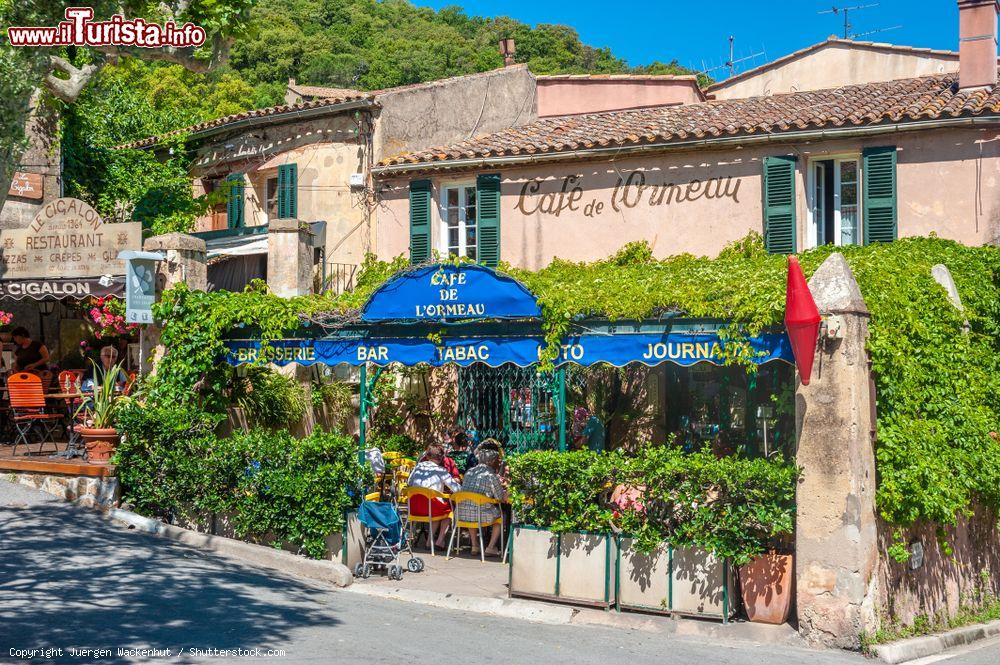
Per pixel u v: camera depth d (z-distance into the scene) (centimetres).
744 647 823
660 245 1551
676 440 1450
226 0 1203
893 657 796
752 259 1134
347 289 1819
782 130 1438
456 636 817
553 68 5028
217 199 1994
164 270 1288
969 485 921
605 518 924
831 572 826
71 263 1360
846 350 834
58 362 1739
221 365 1288
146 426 1204
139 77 3597
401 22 5791
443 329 1120
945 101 1434
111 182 1994
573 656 766
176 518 1182
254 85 4662
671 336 963
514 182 1672
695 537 879
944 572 993
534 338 1065
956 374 1008
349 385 1669
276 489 1075
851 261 995
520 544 966
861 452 834
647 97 2088
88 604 823
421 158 1728
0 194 1066
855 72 2150
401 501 1320
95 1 1153
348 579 1018
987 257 1239
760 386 1341
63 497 1216
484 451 1179
